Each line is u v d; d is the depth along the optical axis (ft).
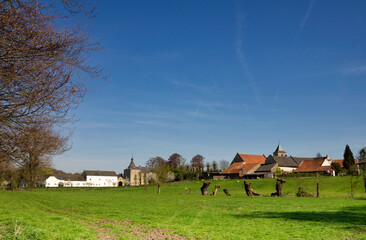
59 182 565.53
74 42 35.65
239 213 85.97
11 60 32.73
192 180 396.16
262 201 131.23
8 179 292.20
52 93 35.70
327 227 59.26
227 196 177.17
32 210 98.89
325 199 139.44
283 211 89.86
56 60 34.73
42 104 36.35
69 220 67.36
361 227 58.59
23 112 37.37
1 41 30.86
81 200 152.46
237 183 306.14
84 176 624.18
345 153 371.97
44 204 127.44
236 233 53.21
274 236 50.49
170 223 66.23
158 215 81.87
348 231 54.75
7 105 35.14
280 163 403.95
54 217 73.51
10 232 40.93
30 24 32.78
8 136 40.50
